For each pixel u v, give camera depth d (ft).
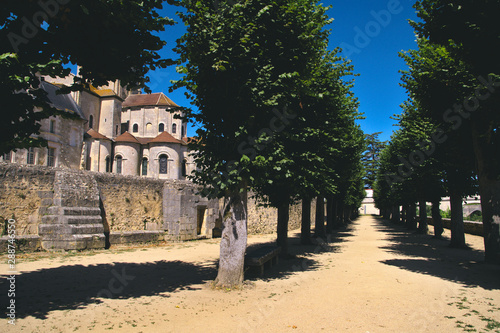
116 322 16.46
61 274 27.55
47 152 98.63
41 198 40.93
